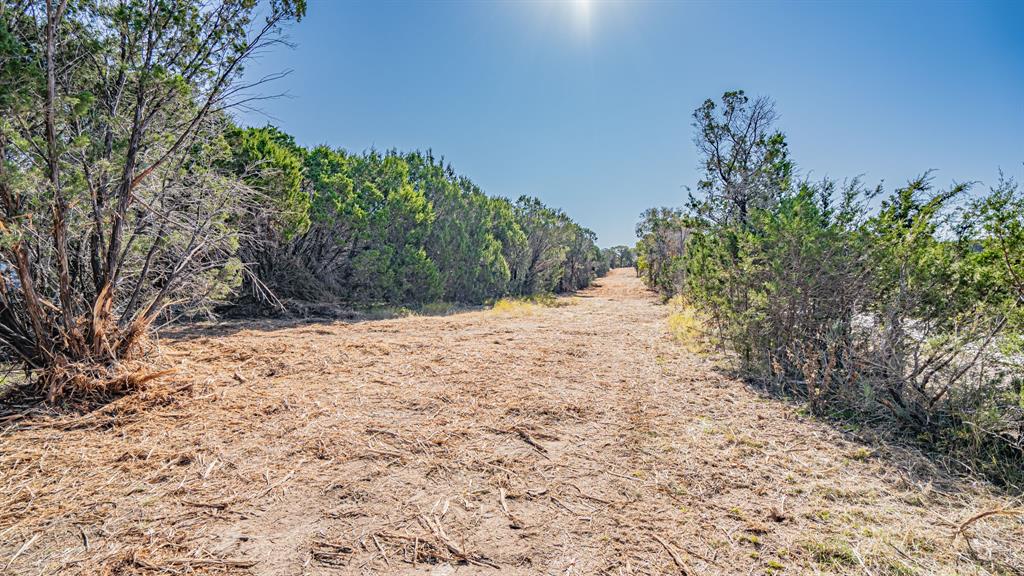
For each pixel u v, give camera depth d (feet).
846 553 6.68
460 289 54.24
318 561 6.42
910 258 12.48
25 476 8.60
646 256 98.58
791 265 15.19
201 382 14.19
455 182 58.49
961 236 11.91
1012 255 10.47
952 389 10.73
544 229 77.66
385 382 15.37
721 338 19.79
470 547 6.81
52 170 11.30
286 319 30.30
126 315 15.21
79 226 12.98
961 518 7.59
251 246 29.35
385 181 45.44
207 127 15.83
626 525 7.46
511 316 37.47
